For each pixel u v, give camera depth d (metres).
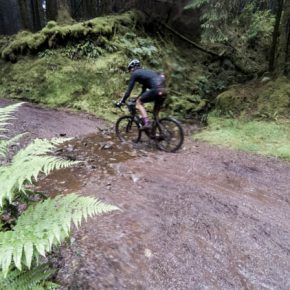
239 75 14.52
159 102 7.28
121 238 3.53
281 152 7.20
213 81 14.66
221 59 15.72
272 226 4.24
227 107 10.81
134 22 15.19
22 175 2.21
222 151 7.48
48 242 1.90
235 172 6.16
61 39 13.28
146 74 7.17
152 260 3.27
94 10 18.48
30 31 16.39
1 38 15.99
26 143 7.10
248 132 8.62
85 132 8.84
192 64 15.94
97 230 3.62
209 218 4.27
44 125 8.99
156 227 3.90
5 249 1.83
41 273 2.19
